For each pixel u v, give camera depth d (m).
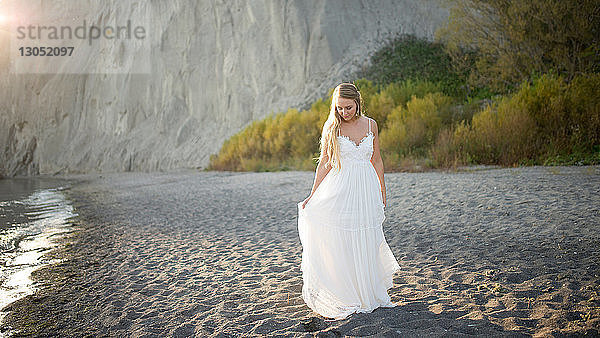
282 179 13.33
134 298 4.45
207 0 28.62
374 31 23.22
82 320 4.01
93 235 7.75
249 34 26.00
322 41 23.30
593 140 10.83
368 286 3.54
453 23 16.58
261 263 5.29
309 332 3.31
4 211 11.77
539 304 3.44
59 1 37.41
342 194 3.55
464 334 2.98
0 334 3.79
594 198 6.43
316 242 3.62
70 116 34.38
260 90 25.16
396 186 9.51
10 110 35.28
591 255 4.33
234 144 21.53
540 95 12.06
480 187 8.14
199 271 5.16
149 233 7.55
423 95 16.89
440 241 5.48
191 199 11.20
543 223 5.51
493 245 5.02
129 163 28.94
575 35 13.15
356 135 3.61
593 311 3.24
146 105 31.19
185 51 29.22
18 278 5.40
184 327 3.57
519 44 14.56
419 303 3.64
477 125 12.79
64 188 18.61
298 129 18.77
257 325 3.46
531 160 10.95
